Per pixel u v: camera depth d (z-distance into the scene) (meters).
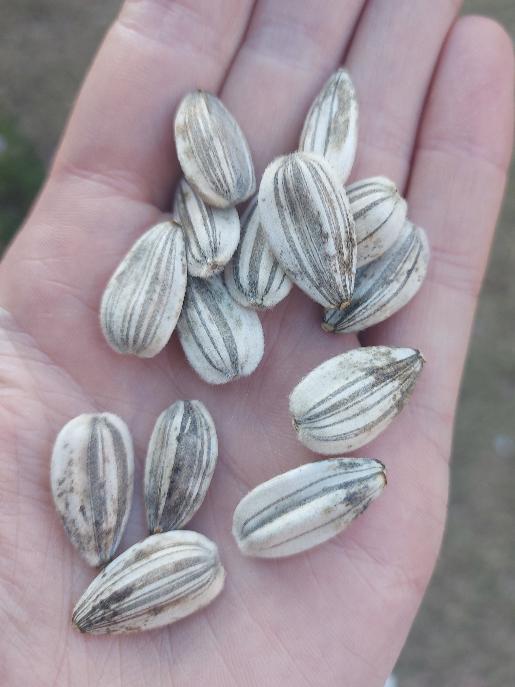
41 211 0.13
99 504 0.12
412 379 0.13
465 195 0.14
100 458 0.12
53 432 0.12
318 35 0.14
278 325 0.14
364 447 0.13
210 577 0.12
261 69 0.14
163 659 0.12
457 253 0.14
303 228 0.12
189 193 0.13
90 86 0.13
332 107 0.14
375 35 0.14
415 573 0.13
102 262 0.13
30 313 0.13
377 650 0.12
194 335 0.13
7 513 0.11
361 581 0.12
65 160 0.13
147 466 0.13
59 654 0.11
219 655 0.12
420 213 0.14
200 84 0.14
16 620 0.11
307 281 0.13
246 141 0.14
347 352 0.13
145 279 0.12
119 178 0.13
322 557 0.12
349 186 0.13
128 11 0.13
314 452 0.13
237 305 0.13
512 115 0.14
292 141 0.14
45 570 0.12
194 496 0.12
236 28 0.14
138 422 0.13
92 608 0.11
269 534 0.12
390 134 0.14
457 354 0.14
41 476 0.12
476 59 0.14
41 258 0.13
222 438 0.13
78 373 0.13
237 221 0.13
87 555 0.12
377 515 0.12
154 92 0.13
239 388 0.13
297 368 0.13
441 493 0.13
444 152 0.14
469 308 0.14
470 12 0.23
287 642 0.12
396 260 0.13
